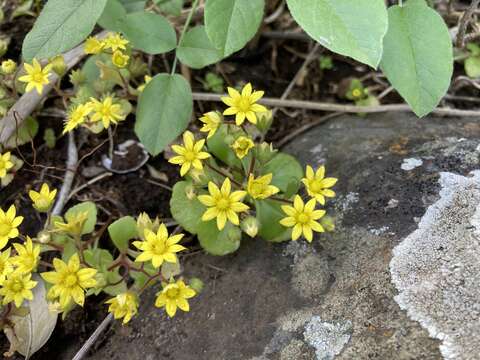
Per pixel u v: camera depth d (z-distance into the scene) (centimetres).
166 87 15
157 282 15
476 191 13
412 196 13
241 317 13
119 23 15
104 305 15
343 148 16
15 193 17
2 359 14
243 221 13
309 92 21
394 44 13
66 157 18
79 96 16
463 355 10
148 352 14
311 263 13
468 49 19
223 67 21
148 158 18
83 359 14
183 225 14
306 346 12
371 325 11
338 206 14
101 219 17
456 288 11
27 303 15
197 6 19
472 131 16
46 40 14
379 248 12
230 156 15
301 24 11
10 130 17
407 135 16
